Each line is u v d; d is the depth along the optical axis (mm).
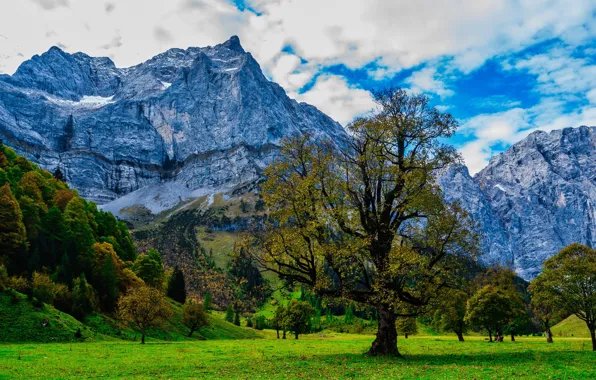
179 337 93875
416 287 34344
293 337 138125
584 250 48250
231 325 137250
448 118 35156
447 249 34219
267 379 23094
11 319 62094
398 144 35938
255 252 36750
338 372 25031
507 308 79188
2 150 137875
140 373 28422
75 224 106125
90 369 31109
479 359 33719
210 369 29953
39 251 93250
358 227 35188
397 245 32969
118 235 146000
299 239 34250
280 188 35750
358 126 36188
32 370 29938
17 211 90500
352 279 34875
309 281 35281
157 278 124188
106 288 98125
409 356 35625
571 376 22719
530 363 30125
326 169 35969
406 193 34688
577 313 47188
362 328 174625
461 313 85188
